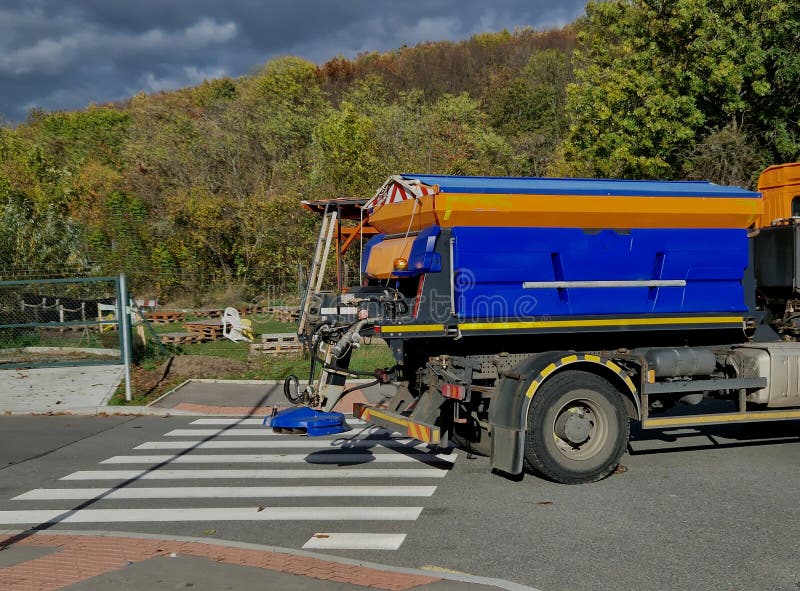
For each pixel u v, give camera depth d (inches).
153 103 2504.9
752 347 338.0
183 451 374.0
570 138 983.6
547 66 2544.3
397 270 309.3
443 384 306.5
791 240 337.7
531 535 234.8
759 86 858.8
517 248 304.0
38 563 206.2
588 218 309.9
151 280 1201.4
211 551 215.9
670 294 330.0
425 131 1424.7
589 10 1011.3
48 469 337.7
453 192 293.1
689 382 319.3
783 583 194.7
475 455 355.6
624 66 932.0
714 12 877.2
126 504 279.7
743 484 295.4
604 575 200.5
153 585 186.1
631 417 311.7
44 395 523.5
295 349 687.1
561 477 295.1
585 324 316.2
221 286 1163.3
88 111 2591.0
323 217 354.6
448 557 215.2
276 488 299.9
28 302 727.1
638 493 283.6
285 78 2625.5
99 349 684.1
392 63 3351.4
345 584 186.7
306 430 301.0
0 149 1956.2
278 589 183.0
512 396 292.8
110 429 434.6
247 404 504.1
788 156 916.0
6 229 898.7
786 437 386.9
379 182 1194.6
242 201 1262.3
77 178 1536.7
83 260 946.1
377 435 408.2
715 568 205.3
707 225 330.3
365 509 267.0
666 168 905.5
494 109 2224.4
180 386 554.6
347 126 1224.8
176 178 1551.4
